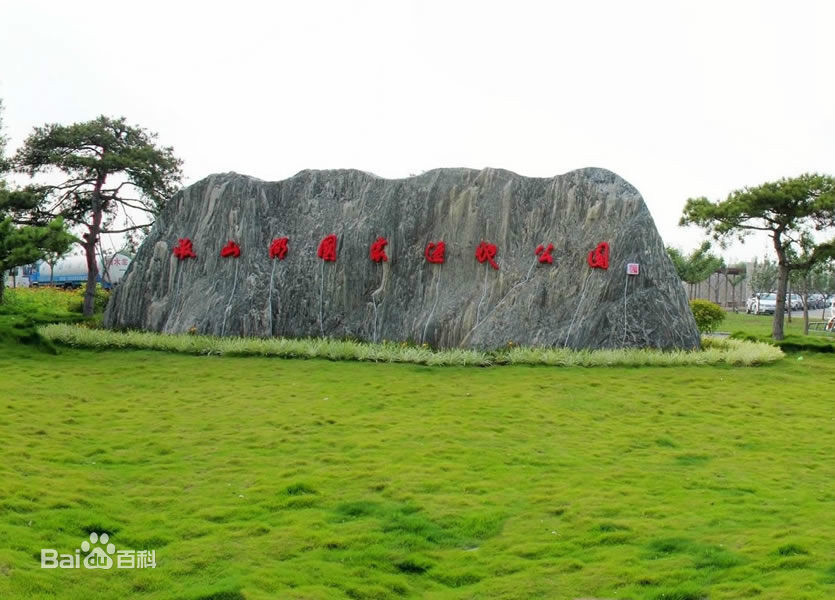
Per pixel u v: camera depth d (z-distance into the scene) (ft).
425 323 64.69
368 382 52.03
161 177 86.84
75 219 89.40
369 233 67.10
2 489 29.22
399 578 24.54
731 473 34.40
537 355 58.95
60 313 87.20
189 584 23.58
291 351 61.11
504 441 38.93
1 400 44.83
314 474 33.27
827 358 64.23
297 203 69.77
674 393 49.93
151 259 71.20
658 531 27.40
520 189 65.87
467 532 27.84
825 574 23.36
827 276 160.35
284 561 25.29
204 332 67.92
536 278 63.93
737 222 73.15
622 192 63.98
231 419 42.42
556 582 24.09
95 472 33.14
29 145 84.07
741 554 25.20
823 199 67.62
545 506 30.01
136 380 52.26
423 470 33.88
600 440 39.65
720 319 93.09
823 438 40.57
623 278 62.34
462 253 65.62
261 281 68.44
